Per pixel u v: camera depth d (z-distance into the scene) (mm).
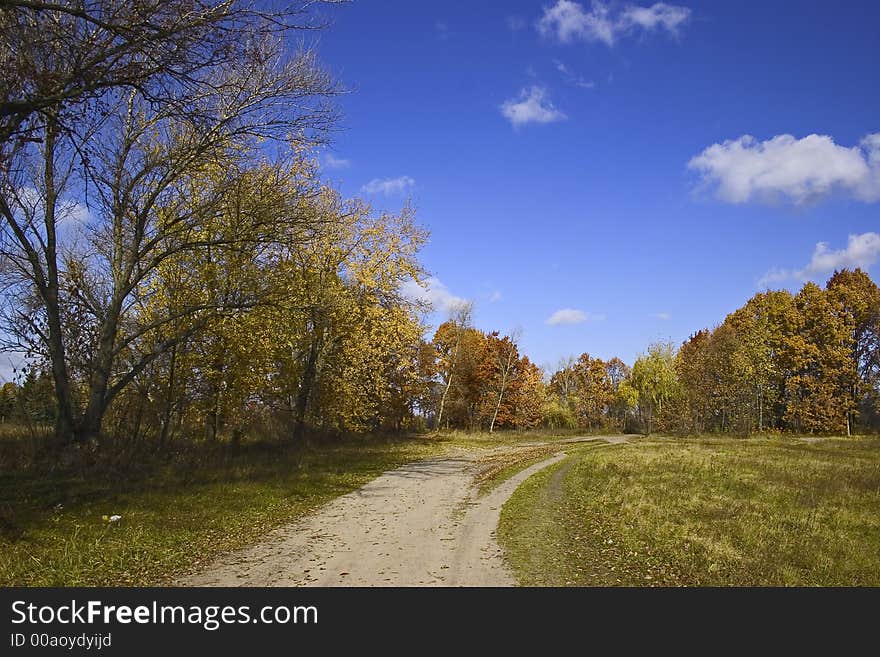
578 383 82375
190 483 14922
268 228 16719
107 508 11711
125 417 19219
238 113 14641
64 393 15711
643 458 26547
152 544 9852
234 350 19453
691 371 55875
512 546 10297
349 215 25859
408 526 11992
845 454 29391
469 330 55094
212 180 17172
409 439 38250
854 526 12727
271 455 22328
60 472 13828
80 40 9094
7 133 9070
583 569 8977
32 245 15523
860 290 57969
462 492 16828
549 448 35594
